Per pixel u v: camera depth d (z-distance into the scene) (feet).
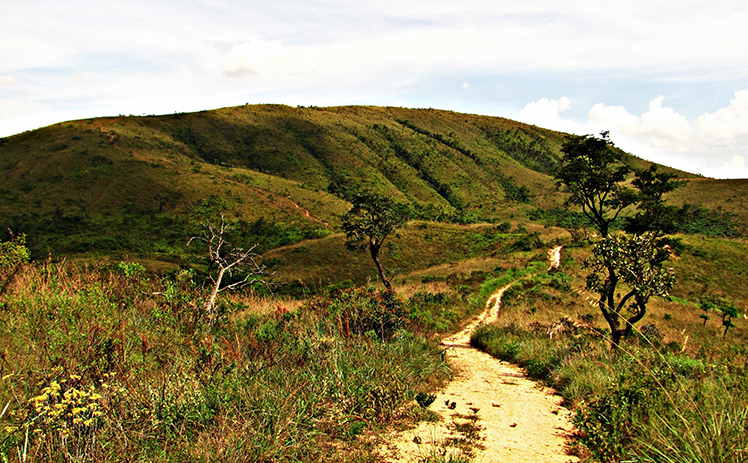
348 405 13.94
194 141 512.63
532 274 122.83
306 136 570.87
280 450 10.27
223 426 10.71
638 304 28.86
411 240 241.55
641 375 15.08
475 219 422.82
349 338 20.61
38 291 18.58
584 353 26.09
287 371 15.06
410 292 78.79
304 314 25.04
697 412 10.91
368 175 496.23
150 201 330.95
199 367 14.03
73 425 9.32
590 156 49.70
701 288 122.21
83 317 15.99
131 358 13.62
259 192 360.28
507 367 29.22
